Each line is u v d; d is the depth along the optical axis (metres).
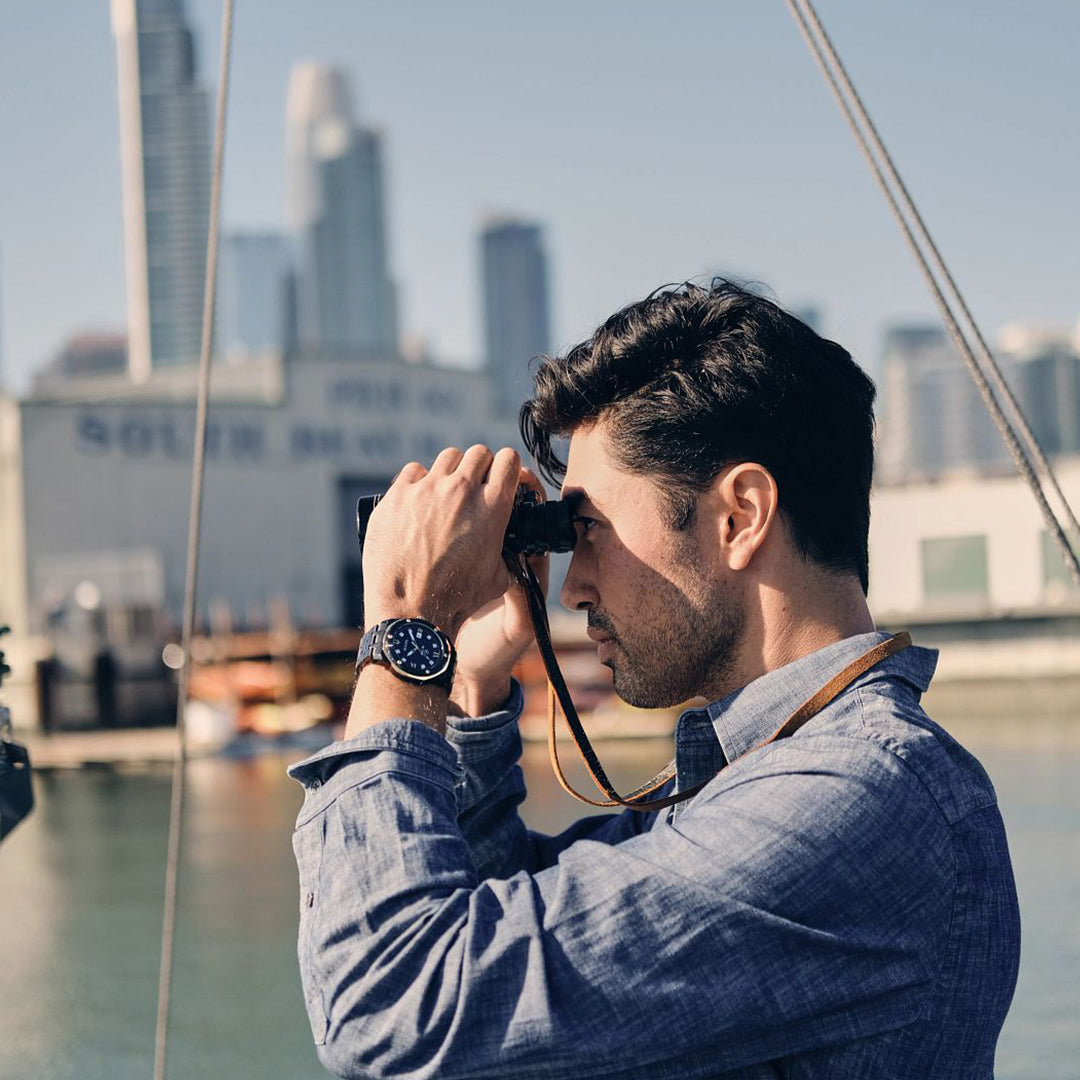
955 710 22.58
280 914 7.42
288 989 5.74
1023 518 22.45
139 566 32.69
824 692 1.12
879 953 1.02
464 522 1.15
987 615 22.45
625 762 14.95
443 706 1.12
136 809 13.09
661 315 1.17
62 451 34.41
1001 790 11.18
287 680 20.31
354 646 20.56
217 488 36.28
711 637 1.15
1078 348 124.00
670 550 1.15
